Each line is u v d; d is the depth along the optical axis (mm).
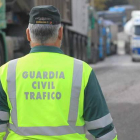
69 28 30297
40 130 3043
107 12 72188
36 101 3113
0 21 16391
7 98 3197
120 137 8070
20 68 3221
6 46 16609
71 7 28625
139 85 16422
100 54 48969
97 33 46406
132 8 72688
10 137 3148
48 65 3207
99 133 3180
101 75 21594
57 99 3100
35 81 3160
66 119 3084
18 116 3121
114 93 14180
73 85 3131
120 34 75125
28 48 20734
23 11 19547
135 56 41125
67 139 3049
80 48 37094
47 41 3240
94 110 3146
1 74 3246
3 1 16484
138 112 10484
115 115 10164
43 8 3170
